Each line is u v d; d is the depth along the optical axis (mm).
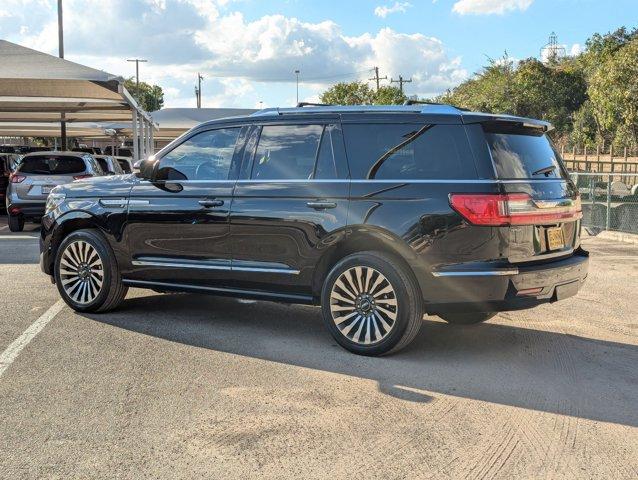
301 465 3564
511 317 7023
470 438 3924
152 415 4215
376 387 4770
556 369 5234
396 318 5336
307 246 5688
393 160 5500
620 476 3471
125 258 6652
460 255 5164
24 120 26625
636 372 5184
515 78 54219
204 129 6383
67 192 7055
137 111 20141
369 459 3641
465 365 5305
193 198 6215
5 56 14938
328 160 5719
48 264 7168
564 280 5516
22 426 4043
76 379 4867
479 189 5137
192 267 6262
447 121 5395
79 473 3467
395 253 5438
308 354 5547
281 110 6094
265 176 5973
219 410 4305
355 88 61031
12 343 5758
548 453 3734
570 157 40531
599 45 56594
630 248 12844
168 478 3420
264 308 7250
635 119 34656
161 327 6363
